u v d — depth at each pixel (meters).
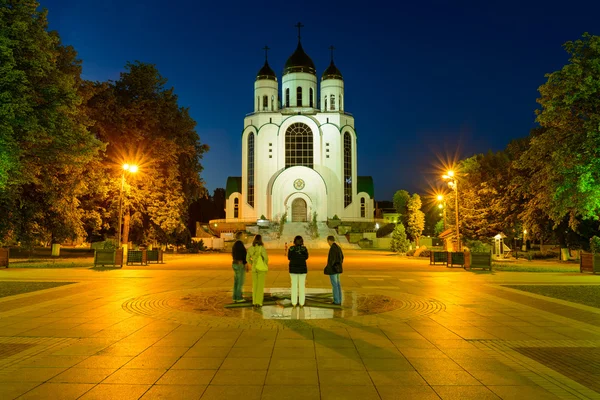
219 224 73.12
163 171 40.19
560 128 22.00
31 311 10.68
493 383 5.72
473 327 9.02
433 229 81.75
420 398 5.20
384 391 5.41
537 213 34.41
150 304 11.76
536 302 12.45
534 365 6.49
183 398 5.16
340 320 9.62
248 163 75.50
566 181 20.33
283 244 60.94
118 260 24.31
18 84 18.75
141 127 38.06
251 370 6.19
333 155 74.00
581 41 20.39
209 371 6.14
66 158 24.73
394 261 32.78
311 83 79.81
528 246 58.28
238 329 8.71
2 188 20.56
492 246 38.28
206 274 20.69
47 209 29.16
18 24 19.50
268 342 7.71
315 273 21.81
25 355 6.89
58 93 22.25
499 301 12.61
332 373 6.07
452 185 30.70
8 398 5.13
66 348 7.31
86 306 11.41
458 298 13.19
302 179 72.38
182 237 45.94
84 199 35.59
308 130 74.81
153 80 38.84
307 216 71.94
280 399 5.14
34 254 37.78
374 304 11.87
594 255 22.38
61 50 29.38
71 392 5.34
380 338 8.04
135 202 37.53
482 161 46.84
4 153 18.59
